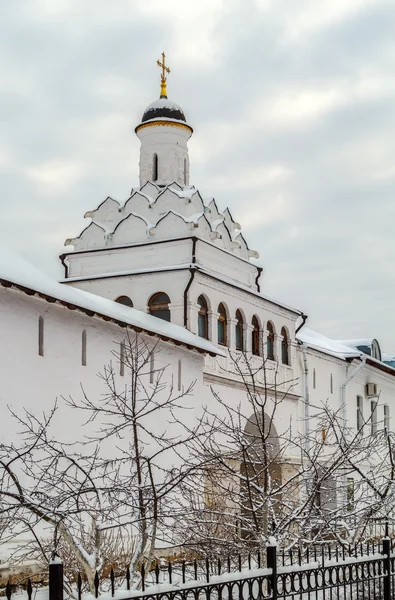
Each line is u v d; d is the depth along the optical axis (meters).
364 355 35.81
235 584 8.38
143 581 7.00
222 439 24.11
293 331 30.53
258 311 28.08
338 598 9.66
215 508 13.05
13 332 16.30
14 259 17.62
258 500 13.10
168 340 21.16
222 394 25.03
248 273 29.09
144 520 9.77
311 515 12.08
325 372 33.56
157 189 28.22
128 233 26.91
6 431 15.80
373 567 10.65
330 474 12.95
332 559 10.76
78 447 17.70
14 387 16.16
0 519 10.25
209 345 23.72
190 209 27.05
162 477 20.58
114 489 9.98
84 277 26.31
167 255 25.95
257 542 11.16
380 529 23.77
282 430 28.81
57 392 17.33
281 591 9.16
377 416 39.44
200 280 25.12
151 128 29.48
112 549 13.16
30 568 15.21
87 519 16.52
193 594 7.75
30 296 16.73
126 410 19.23
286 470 28.39
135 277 25.55
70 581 9.73
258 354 27.86
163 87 30.81
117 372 19.39
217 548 11.73
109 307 20.61
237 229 29.34
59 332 17.61
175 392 21.83
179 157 29.62
